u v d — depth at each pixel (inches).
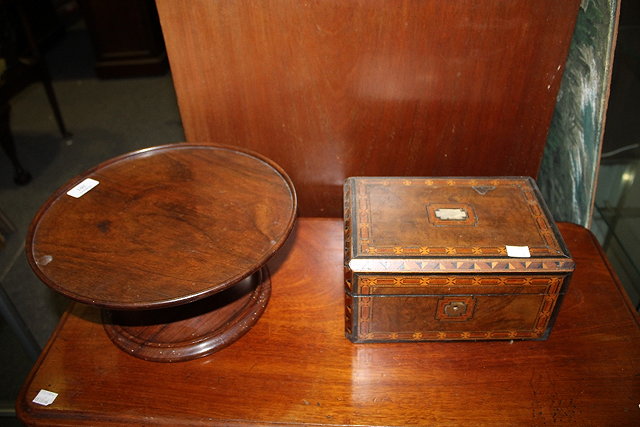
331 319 40.9
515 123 44.8
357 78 42.5
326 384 36.8
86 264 34.8
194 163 43.3
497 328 38.2
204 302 40.8
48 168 79.3
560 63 41.3
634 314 40.9
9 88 71.9
